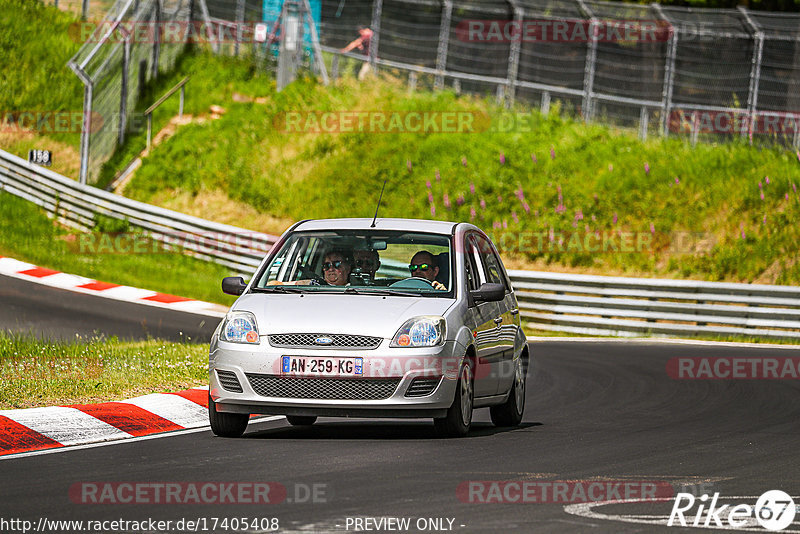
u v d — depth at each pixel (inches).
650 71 4766.2
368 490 987.3
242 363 1306.6
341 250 1483.8
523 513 899.4
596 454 1240.2
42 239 3973.9
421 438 1355.8
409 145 4397.1
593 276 3336.6
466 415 1365.7
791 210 4013.3
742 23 4347.9
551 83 4805.6
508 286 1621.6
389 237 1470.2
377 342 1294.3
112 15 5007.4
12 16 5300.2
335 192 4227.4
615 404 1811.0
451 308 1358.3
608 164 4271.7
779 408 1772.9
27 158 4510.3
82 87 4923.7
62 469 1096.2
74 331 2495.1
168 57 4837.6
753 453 1273.4
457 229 1496.1
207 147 4399.6
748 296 3218.5
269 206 4207.7
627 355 2605.8
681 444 1342.3
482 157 4315.9
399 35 5068.9
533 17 4559.5
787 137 4387.3
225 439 1328.7
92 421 1395.2
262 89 4714.6
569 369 2311.8
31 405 1491.1
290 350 1294.3
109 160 4419.3
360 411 1285.7
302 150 4397.1
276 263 1472.7
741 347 2866.6
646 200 4106.8
